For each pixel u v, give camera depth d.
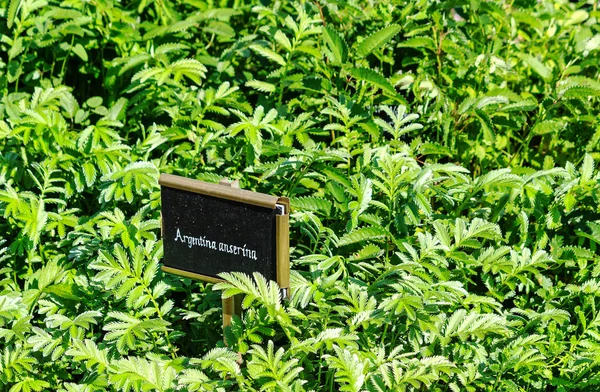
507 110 3.46
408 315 2.50
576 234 3.19
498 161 3.69
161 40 3.88
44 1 3.67
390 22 3.76
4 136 3.11
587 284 2.93
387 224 2.96
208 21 4.03
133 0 4.07
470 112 3.43
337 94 3.41
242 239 2.52
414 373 2.48
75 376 2.99
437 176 3.29
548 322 2.98
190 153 3.33
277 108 3.58
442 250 2.92
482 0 3.65
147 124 3.84
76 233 3.02
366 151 3.08
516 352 2.69
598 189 3.01
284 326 2.58
